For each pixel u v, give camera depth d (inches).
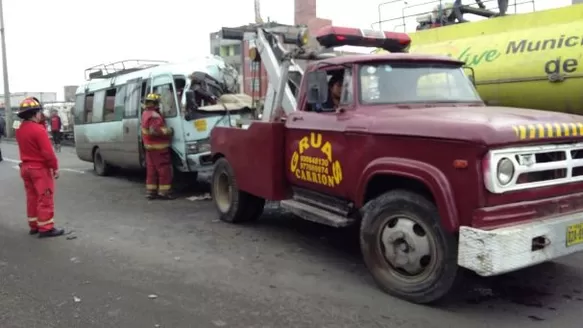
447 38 354.9
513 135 153.3
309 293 188.7
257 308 175.3
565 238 163.9
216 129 305.0
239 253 240.5
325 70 223.9
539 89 278.2
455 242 163.9
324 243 256.8
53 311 174.7
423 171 166.4
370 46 268.2
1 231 289.0
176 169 407.5
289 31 305.0
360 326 160.6
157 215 327.9
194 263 225.9
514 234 151.9
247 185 274.5
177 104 390.3
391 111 193.8
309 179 227.5
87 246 255.3
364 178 189.8
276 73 292.5
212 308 175.8
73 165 649.0
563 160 168.4
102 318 168.4
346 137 200.8
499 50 301.7
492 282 197.8
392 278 183.8
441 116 173.0
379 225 185.8
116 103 480.1
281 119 264.2
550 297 183.3
